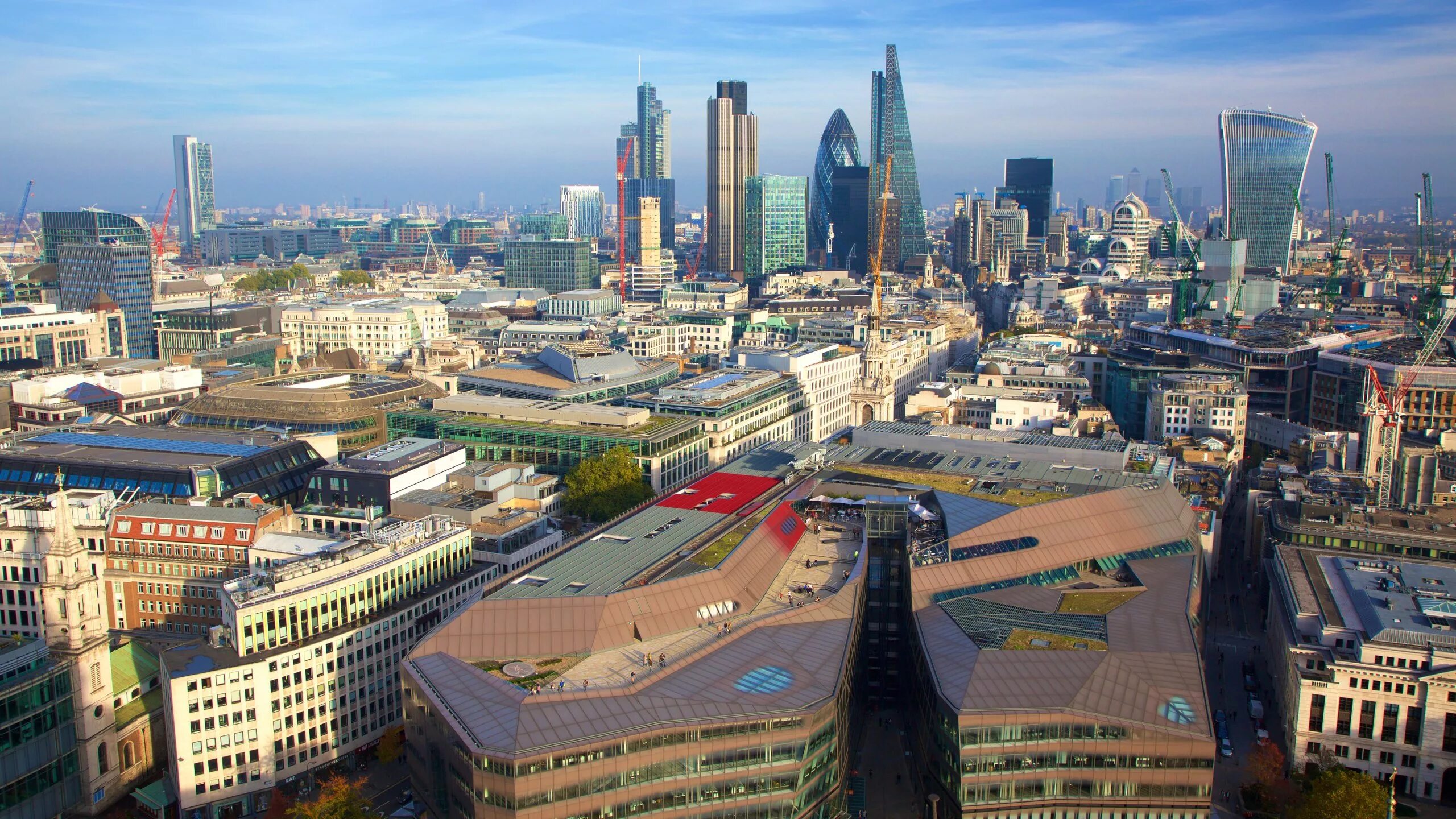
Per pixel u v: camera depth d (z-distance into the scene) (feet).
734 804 543.39
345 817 580.30
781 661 599.57
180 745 624.18
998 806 577.43
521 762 496.23
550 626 606.96
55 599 628.28
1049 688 592.19
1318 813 588.91
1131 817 574.56
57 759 621.72
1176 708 579.89
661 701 545.03
